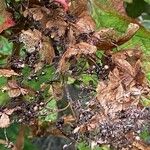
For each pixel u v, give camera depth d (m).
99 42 0.71
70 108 0.76
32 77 0.74
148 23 1.09
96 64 0.71
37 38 0.70
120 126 0.69
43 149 1.47
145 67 0.75
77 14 0.72
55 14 0.72
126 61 0.70
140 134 0.74
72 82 0.79
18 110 0.73
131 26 0.71
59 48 0.71
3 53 0.78
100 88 0.69
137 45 0.75
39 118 0.79
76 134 0.73
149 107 0.70
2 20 0.74
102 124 0.69
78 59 0.71
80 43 0.69
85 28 0.71
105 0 0.77
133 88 0.69
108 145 0.71
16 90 0.72
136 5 1.01
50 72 0.74
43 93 0.74
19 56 0.74
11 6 0.74
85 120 0.70
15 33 0.74
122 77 0.70
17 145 0.85
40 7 0.72
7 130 0.91
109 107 0.69
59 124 0.77
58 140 1.47
